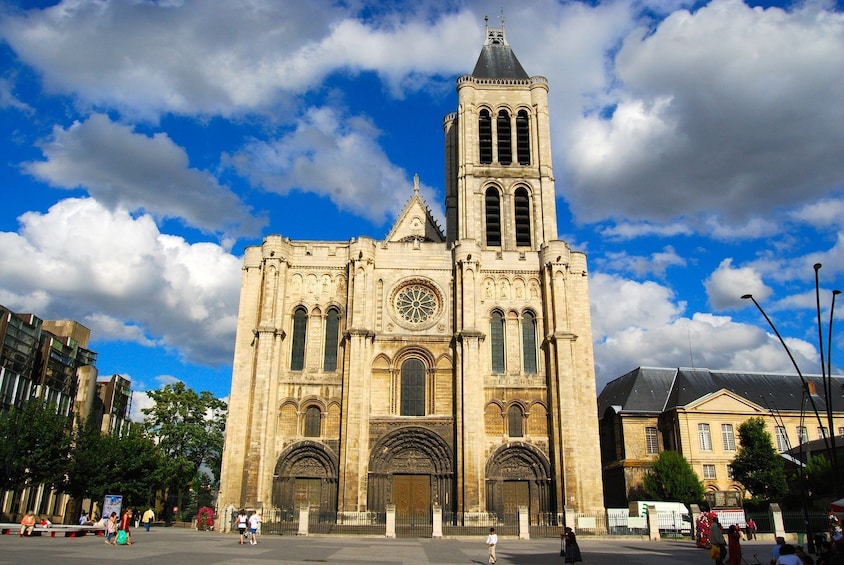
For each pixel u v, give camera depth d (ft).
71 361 262.06
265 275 210.79
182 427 247.50
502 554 121.70
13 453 173.68
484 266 221.87
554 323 211.61
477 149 247.91
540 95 254.88
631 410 260.21
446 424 202.59
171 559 94.84
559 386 203.82
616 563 106.52
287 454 198.49
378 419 202.59
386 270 219.20
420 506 196.65
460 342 206.90
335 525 181.57
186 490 276.41
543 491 200.34
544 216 239.09
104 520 163.73
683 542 166.91
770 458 213.87
